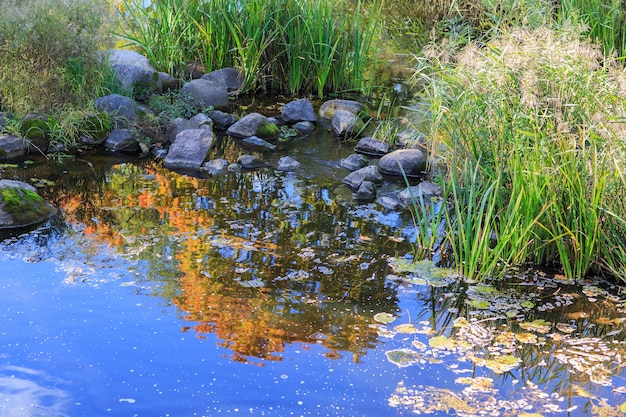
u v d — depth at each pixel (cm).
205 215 533
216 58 848
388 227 527
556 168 459
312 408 331
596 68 568
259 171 624
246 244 490
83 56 684
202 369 355
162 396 334
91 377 345
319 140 702
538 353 383
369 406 335
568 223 470
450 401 341
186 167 627
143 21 898
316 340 385
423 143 659
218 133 709
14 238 487
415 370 364
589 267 475
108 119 670
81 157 638
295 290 435
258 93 830
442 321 410
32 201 520
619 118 463
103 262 458
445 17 996
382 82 859
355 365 365
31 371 348
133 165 627
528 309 427
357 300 428
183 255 471
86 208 538
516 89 513
